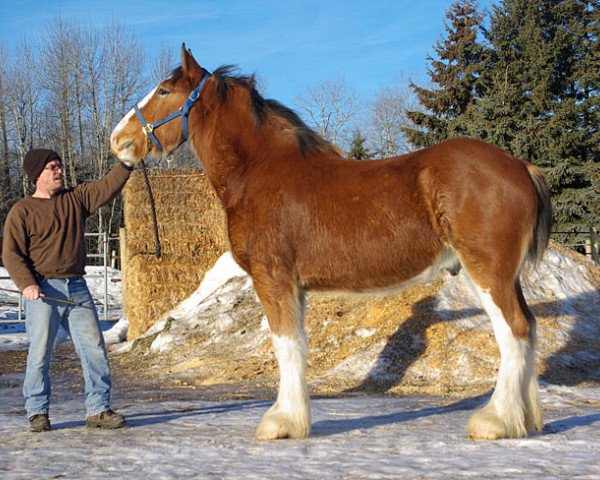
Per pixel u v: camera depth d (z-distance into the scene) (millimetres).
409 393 8430
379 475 3803
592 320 10578
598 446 4453
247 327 12328
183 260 15562
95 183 6004
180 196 15891
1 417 6758
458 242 4871
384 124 51094
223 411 6754
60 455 4641
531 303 10766
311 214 5180
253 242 5320
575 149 26859
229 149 5660
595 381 8648
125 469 4168
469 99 31031
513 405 4742
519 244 4828
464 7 34562
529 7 32344
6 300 25578
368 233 5055
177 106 5910
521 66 29906
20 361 13102
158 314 15234
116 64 46406
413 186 5016
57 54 45188
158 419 6273
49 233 5641
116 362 12211
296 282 5281
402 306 10266
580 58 31172
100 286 28828
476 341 9477
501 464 3984
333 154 5516
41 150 5770
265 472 3959
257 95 5734
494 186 4816
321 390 8719
